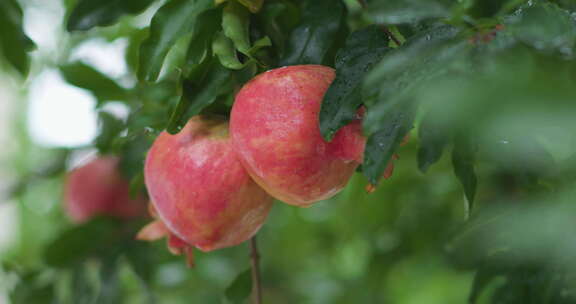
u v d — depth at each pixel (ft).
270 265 6.00
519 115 2.05
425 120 2.74
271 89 2.67
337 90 2.63
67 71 3.88
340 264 5.92
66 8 4.29
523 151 2.87
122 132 3.76
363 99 2.49
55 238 3.96
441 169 4.65
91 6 3.03
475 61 2.41
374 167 2.58
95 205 4.03
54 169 4.36
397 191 4.77
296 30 2.95
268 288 6.00
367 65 2.66
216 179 2.75
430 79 2.42
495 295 3.04
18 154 6.73
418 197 4.77
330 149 2.65
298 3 3.07
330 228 5.55
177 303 5.04
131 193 3.52
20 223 5.85
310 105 2.64
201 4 2.89
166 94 3.10
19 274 4.02
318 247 5.74
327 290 5.77
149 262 4.01
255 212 2.82
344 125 2.60
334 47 3.00
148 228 3.03
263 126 2.65
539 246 2.37
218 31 2.87
